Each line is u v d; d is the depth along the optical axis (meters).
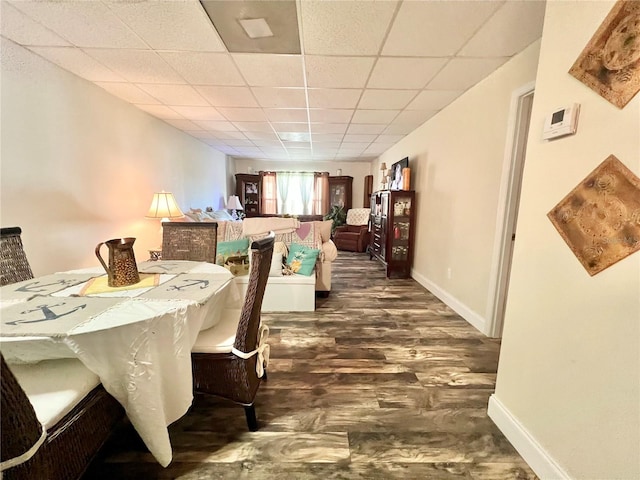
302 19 1.64
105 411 1.06
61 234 2.32
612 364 0.87
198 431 1.37
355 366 1.91
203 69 2.30
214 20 1.67
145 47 1.97
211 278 1.48
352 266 4.86
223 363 1.30
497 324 2.32
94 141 2.65
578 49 0.98
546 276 1.12
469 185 2.65
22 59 1.97
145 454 1.24
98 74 2.40
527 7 1.51
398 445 1.30
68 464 0.89
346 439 1.33
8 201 1.92
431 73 2.32
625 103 0.83
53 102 2.22
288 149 5.84
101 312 1.02
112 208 2.91
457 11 1.55
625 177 0.83
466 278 2.70
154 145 3.66
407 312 2.86
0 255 1.47
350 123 3.85
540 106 1.15
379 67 2.23
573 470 1.01
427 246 3.66
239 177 7.04
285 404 1.55
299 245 3.10
